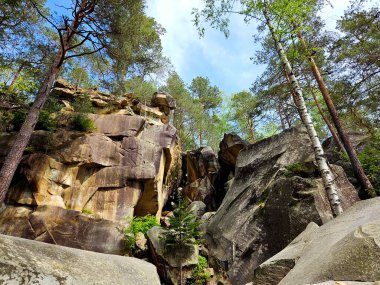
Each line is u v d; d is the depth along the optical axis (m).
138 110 15.85
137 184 11.97
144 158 12.58
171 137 14.27
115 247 9.92
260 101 16.58
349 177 10.57
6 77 14.89
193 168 19.84
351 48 11.18
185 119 24.12
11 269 1.11
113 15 9.98
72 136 12.09
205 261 9.27
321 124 19.67
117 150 12.41
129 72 14.17
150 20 17.81
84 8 9.73
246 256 7.93
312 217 7.18
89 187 11.41
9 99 12.88
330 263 2.05
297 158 9.80
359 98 11.55
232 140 17.89
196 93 28.23
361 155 11.39
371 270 1.78
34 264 1.22
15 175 10.65
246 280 7.36
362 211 3.37
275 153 10.72
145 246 10.12
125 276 1.64
